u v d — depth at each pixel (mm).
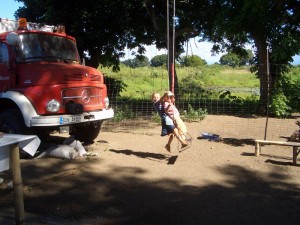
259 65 14766
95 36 16422
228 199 5637
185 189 6031
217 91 20406
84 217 4953
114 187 6102
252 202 5539
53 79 7613
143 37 19469
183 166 7285
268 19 13133
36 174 6719
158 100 7672
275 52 13125
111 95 17969
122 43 19141
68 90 7797
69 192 5867
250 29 13375
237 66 44750
